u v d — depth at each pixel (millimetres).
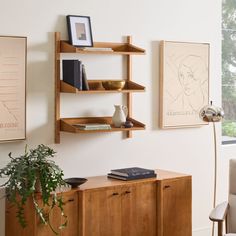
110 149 4441
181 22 4824
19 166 3566
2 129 3861
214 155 5129
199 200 5051
